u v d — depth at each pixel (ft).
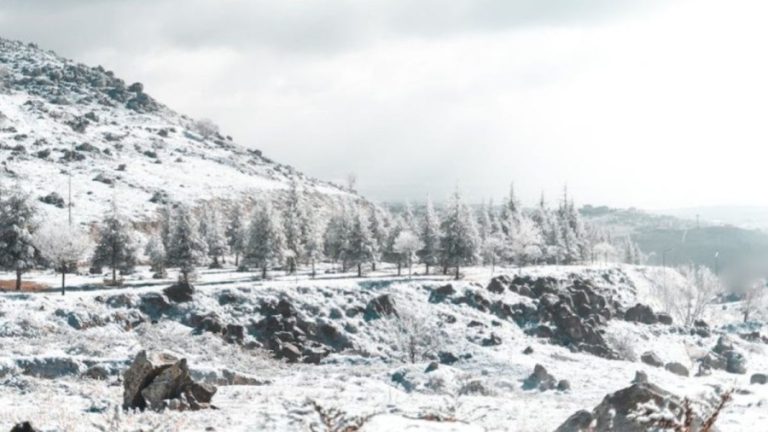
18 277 238.68
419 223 370.12
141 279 305.12
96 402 72.38
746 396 112.16
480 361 210.79
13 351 140.15
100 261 273.75
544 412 67.51
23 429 40.93
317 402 17.34
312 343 219.61
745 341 289.74
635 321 305.32
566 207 483.51
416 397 87.30
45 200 425.28
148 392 66.90
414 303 260.42
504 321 262.06
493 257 370.53
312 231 365.40
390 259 383.45
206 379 124.47
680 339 290.76
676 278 394.32
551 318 266.36
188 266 287.28
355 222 338.95
